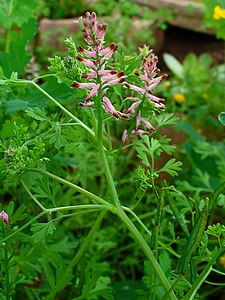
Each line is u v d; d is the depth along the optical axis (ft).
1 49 1.60
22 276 0.80
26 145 0.73
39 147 0.70
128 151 1.31
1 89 0.75
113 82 0.65
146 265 0.77
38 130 0.83
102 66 0.64
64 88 0.80
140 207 1.19
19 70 0.89
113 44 0.64
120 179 1.26
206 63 1.95
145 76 0.69
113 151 0.73
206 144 1.30
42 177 0.73
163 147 0.80
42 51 1.65
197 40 2.39
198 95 1.67
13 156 0.69
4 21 1.06
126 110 0.71
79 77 0.69
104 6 1.83
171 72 1.91
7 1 1.07
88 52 0.64
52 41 1.91
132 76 0.73
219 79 1.80
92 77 0.65
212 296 1.20
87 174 1.16
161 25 1.96
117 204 0.69
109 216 1.22
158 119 0.84
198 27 2.33
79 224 1.19
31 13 1.07
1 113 0.86
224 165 1.11
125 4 1.82
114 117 0.68
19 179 0.72
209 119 1.58
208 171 1.29
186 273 0.73
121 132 1.21
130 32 1.88
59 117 0.89
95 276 0.77
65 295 0.95
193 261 0.69
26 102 0.81
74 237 1.16
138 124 0.72
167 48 2.39
